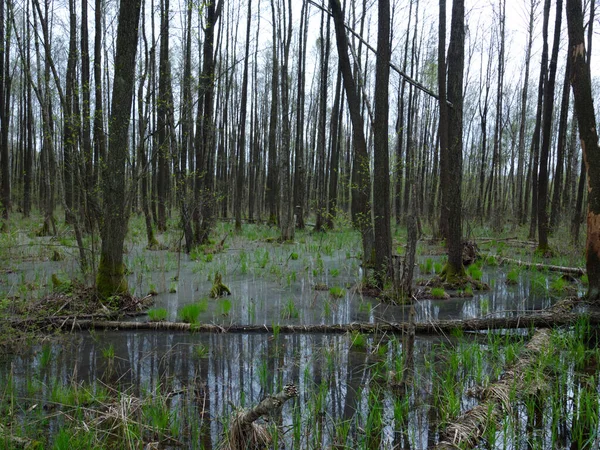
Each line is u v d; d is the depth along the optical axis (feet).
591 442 11.16
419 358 16.97
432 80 61.93
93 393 13.19
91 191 24.82
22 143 91.56
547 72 52.85
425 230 67.77
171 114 32.09
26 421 11.60
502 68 71.00
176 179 44.04
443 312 23.90
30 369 15.62
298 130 68.80
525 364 15.29
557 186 53.83
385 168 27.32
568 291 28.94
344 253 44.34
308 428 11.54
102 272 23.40
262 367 14.56
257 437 10.55
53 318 20.57
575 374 15.19
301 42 67.05
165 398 12.66
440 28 28.73
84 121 27.12
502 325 20.48
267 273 33.94
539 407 13.12
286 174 53.78
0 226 46.14
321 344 18.42
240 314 22.94
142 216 75.56
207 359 16.76
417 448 10.91
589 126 23.16
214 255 42.04
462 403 13.23
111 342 18.75
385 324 20.11
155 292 26.91
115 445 10.80
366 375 15.31
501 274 35.91
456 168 30.40
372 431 11.69
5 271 29.91
